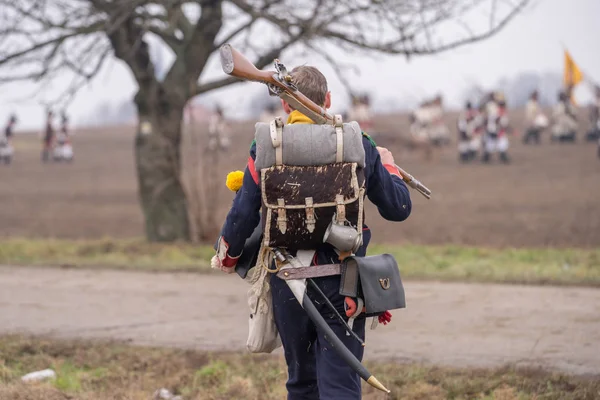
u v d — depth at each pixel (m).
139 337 11.57
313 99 6.23
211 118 32.66
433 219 30.20
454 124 72.88
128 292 15.34
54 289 15.76
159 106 23.78
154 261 20.00
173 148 23.95
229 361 10.10
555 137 59.47
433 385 9.05
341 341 5.98
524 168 46.53
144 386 9.42
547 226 27.48
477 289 15.05
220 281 16.62
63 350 10.80
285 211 5.80
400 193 6.27
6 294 15.22
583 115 71.25
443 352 10.46
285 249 6.02
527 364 9.71
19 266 19.02
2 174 55.31
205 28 22.84
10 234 29.67
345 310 6.02
